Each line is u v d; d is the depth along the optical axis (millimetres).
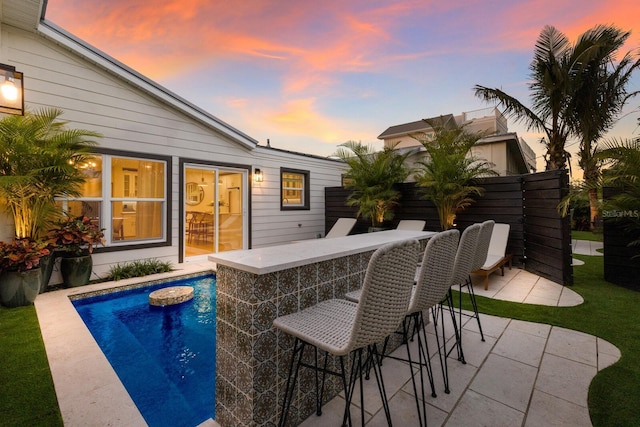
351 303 1690
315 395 1753
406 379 2053
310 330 1330
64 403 1756
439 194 5812
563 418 1629
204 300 4223
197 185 6430
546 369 2141
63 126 4398
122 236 5133
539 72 7355
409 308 1584
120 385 1949
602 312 3262
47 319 3090
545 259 4809
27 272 3457
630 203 3930
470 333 2781
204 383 2318
